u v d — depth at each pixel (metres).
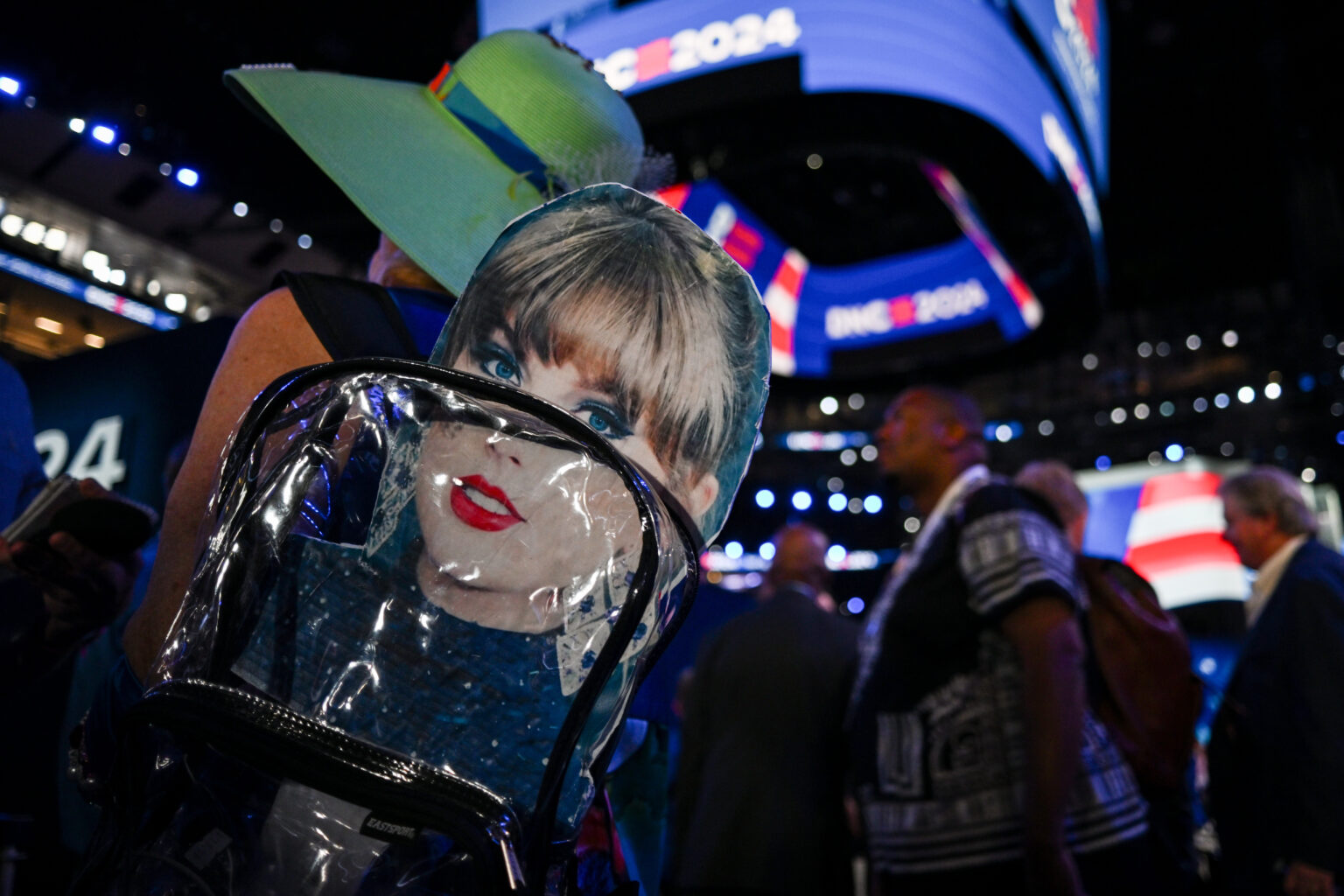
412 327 0.73
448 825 0.45
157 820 0.49
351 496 0.55
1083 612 1.66
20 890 1.60
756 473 11.77
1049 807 1.35
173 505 0.66
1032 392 10.64
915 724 1.55
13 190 4.39
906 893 1.50
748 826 2.17
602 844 0.65
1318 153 7.90
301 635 0.52
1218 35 7.78
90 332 4.99
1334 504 7.79
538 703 0.51
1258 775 2.15
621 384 0.61
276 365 0.68
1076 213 4.96
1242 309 9.77
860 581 11.70
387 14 4.96
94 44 4.35
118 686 0.63
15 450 1.12
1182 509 6.97
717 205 7.77
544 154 0.81
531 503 0.53
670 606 0.56
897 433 1.94
